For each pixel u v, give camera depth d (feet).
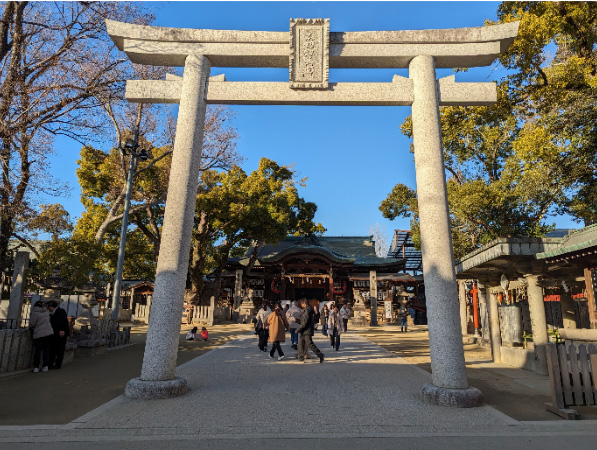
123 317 96.99
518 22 23.63
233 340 54.80
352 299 126.11
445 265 20.76
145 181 77.00
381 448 13.08
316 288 130.82
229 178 96.53
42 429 14.90
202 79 24.22
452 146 67.26
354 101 23.98
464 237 70.64
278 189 107.86
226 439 13.89
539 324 28.68
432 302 20.54
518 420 16.33
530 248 27.99
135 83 24.36
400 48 24.13
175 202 22.45
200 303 98.07
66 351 32.14
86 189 81.66
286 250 117.70
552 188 47.75
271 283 126.41
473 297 58.03
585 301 34.60
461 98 23.72
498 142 63.62
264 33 24.41
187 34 24.41
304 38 24.18
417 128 23.16
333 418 16.29
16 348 27.66
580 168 42.06
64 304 52.34
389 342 55.16
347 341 56.03
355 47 24.23
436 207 21.61
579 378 17.61
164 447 13.12
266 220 94.22
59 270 38.19
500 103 48.26
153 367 20.39
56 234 45.03
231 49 24.41
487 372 29.07
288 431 14.73
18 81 37.65
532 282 29.32
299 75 23.95
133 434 14.40
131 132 63.98
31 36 40.09
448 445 13.37
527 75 46.26
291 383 23.52
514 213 59.52
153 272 113.19
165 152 72.38
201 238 93.86
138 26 24.29
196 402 18.78
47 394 21.03
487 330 44.37
